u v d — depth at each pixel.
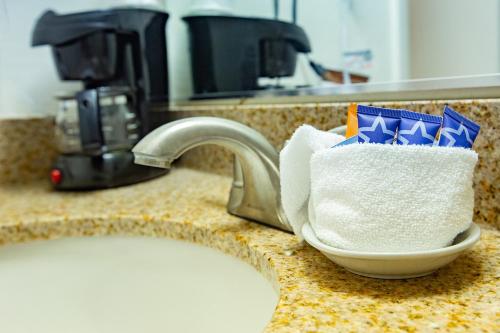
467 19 0.47
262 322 0.45
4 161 0.89
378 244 0.33
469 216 0.34
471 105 0.45
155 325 0.58
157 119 0.87
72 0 0.90
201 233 0.54
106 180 0.76
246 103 0.74
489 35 0.46
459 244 0.33
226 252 0.51
